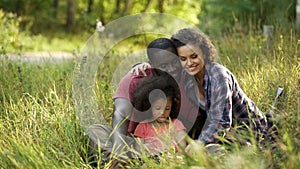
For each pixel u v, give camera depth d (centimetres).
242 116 475
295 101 473
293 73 551
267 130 473
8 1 2052
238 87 469
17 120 520
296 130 405
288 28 875
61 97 610
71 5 2253
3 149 444
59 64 934
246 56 720
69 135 489
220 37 925
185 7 1595
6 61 775
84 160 484
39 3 2162
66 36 2017
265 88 552
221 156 401
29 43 1470
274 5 1067
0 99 632
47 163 425
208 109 470
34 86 669
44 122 519
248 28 1042
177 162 407
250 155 394
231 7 1165
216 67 462
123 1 2225
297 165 357
